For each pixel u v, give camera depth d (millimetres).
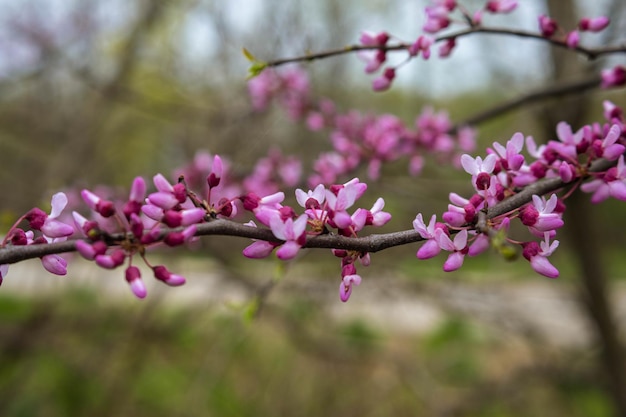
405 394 6234
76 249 1122
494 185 1269
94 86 5137
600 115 4590
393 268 4844
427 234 1201
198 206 1256
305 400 6055
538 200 1229
